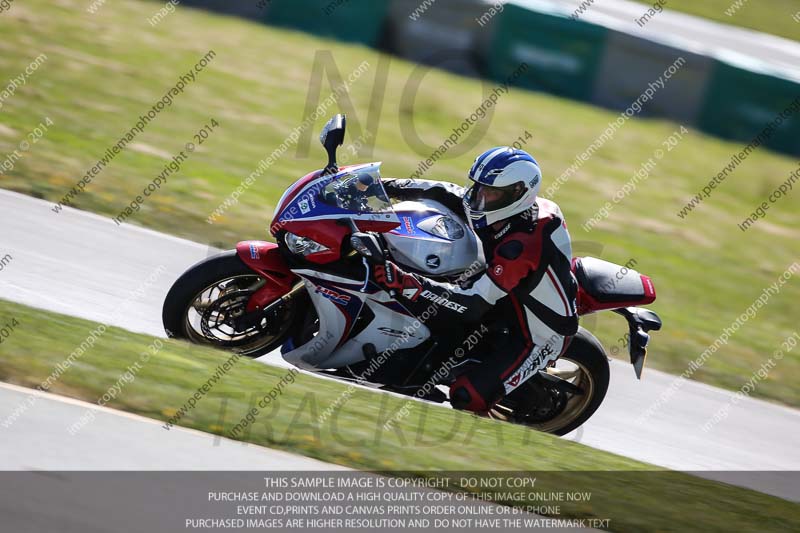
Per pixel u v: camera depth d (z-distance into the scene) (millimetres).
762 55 69625
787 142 55375
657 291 33094
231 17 55656
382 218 19000
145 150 34188
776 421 25156
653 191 44438
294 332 20016
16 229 24531
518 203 19062
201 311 19547
